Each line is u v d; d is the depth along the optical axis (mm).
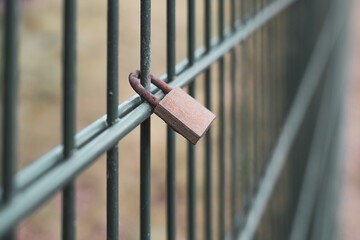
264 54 2016
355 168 9328
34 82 7809
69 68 534
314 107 4301
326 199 5594
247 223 1837
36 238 5926
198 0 8977
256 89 1873
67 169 519
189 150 1133
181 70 985
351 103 11648
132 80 776
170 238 981
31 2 9391
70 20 531
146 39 791
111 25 648
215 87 6027
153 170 6910
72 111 539
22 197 447
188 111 796
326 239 5664
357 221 7859
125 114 715
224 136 1401
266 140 2215
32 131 7230
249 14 1637
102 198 6523
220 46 1276
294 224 3121
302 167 3527
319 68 4633
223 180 1431
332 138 6324
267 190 2166
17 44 432
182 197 6699
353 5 12898
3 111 431
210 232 1322
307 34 3557
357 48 14094
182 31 8750
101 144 606
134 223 6258
